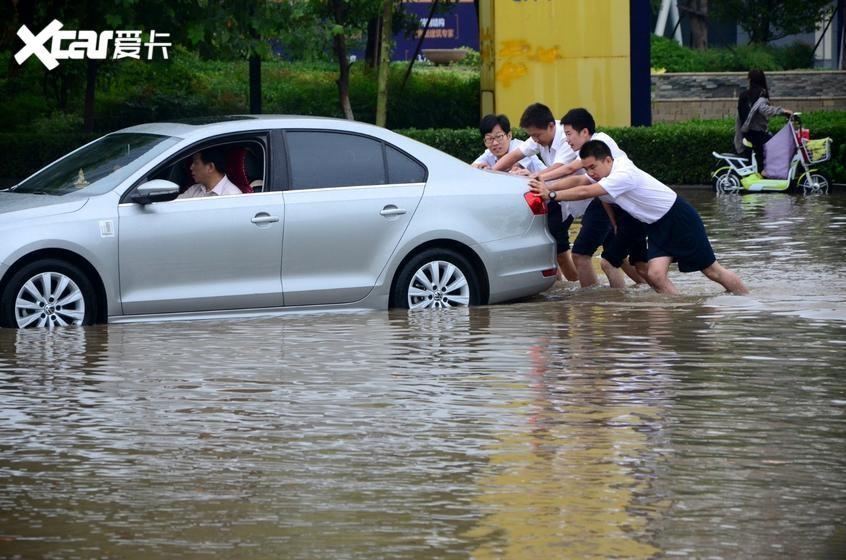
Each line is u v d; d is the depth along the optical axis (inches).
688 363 547.5
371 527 343.0
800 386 502.0
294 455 412.5
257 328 645.3
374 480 384.8
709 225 1118.4
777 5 2913.4
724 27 3164.4
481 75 1812.3
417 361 558.6
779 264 871.7
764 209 1266.0
